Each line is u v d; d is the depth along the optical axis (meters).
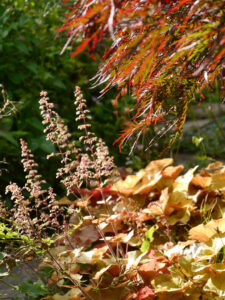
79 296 1.55
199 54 0.99
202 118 5.59
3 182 2.83
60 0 4.06
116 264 1.67
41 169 3.01
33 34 3.55
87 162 1.74
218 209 2.16
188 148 4.73
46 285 1.75
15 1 3.56
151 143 1.29
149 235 1.75
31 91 3.29
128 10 0.78
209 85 1.11
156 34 0.82
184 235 2.00
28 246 1.51
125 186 2.25
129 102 3.93
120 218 2.01
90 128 3.56
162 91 1.10
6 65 3.12
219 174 2.25
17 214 1.57
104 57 1.02
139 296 1.51
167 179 2.29
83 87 3.79
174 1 0.91
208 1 0.80
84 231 1.91
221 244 1.62
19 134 2.78
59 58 3.64
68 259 1.67
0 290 1.91
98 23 0.79
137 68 0.99
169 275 1.56
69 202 1.94
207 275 1.58
